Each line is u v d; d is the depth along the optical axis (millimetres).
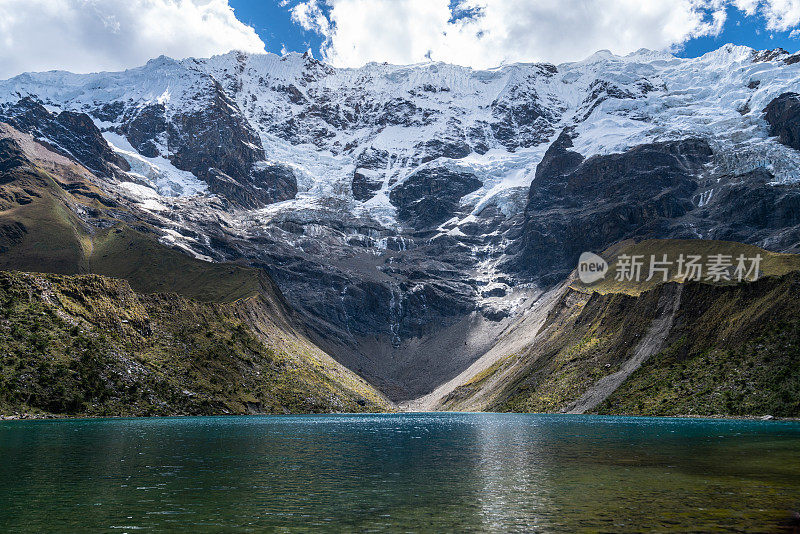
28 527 35438
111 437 80938
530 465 59625
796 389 121312
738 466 57156
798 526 34719
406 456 67438
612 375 166250
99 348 134750
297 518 37688
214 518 37625
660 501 41750
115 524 36062
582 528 34781
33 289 137250
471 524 36062
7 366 115125
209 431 94688
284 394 171375
